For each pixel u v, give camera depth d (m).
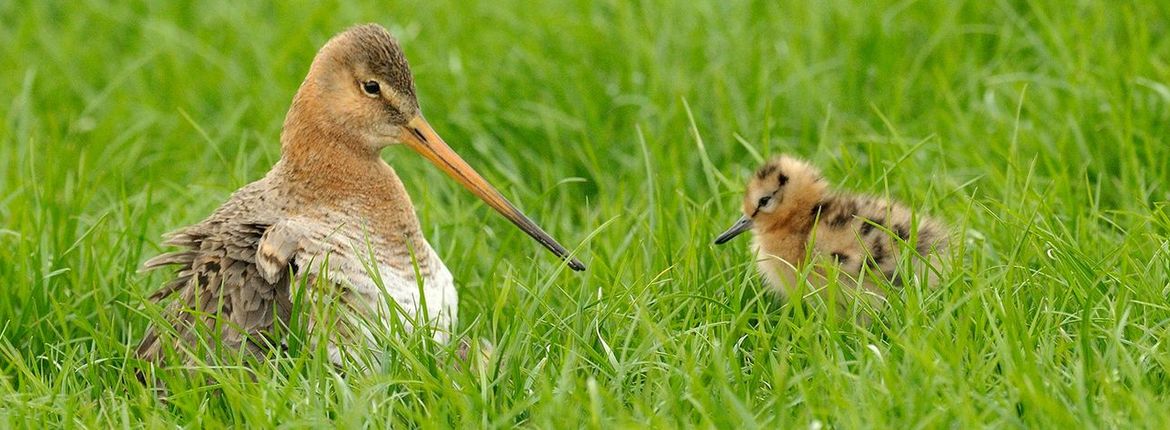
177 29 18.08
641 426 9.02
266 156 15.17
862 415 9.14
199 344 10.45
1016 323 9.89
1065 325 10.44
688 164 14.73
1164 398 9.34
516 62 16.30
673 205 13.44
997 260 11.52
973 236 11.79
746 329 10.59
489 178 14.33
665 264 11.89
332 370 10.04
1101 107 14.08
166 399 10.27
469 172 11.89
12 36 18.73
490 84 16.03
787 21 16.73
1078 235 11.71
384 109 11.55
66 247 12.70
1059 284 10.71
